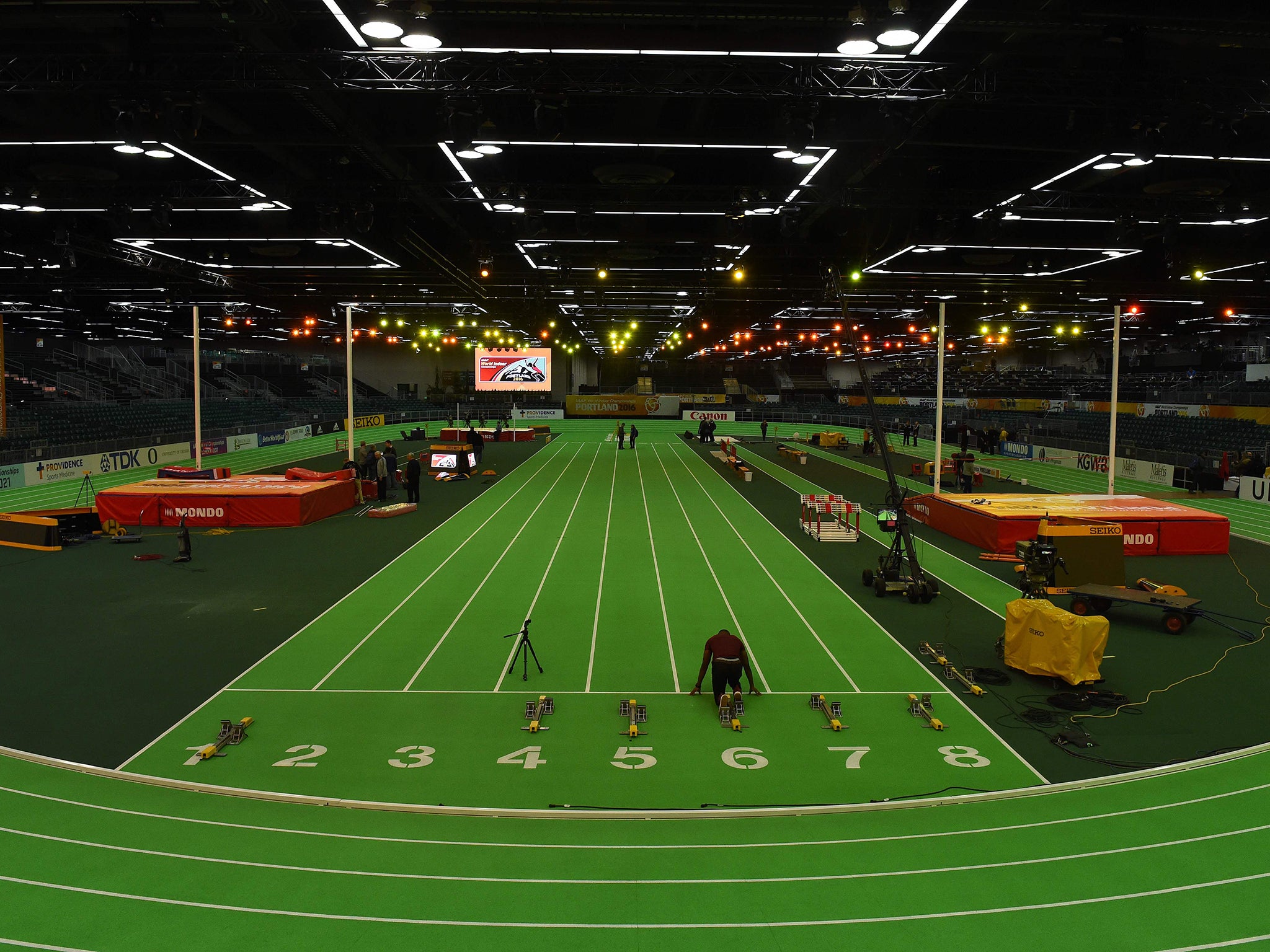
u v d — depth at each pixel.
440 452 40.91
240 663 13.95
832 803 9.43
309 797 9.44
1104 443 43.41
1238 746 10.99
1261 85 14.47
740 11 12.21
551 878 7.54
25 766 10.20
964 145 17.44
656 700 12.50
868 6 11.95
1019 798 9.48
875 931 6.63
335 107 15.18
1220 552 23.09
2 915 6.83
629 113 17.64
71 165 19.80
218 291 40.09
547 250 29.02
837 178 20.47
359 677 13.36
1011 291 40.03
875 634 15.70
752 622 16.42
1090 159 16.53
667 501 33.12
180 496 26.58
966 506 25.00
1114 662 14.26
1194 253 28.44
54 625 16.02
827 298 41.03
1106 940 6.53
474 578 19.92
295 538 24.88
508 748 10.87
